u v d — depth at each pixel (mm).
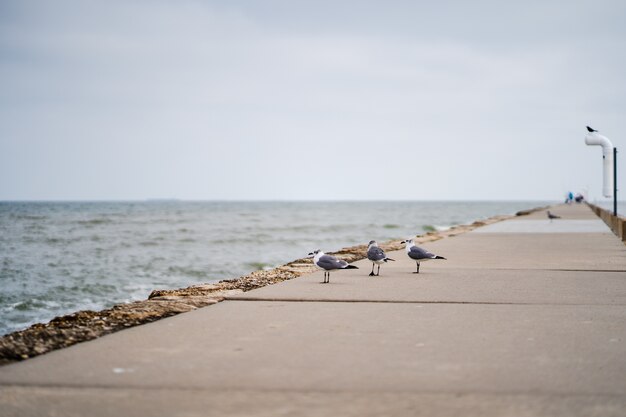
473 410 4680
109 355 6355
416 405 4801
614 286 11422
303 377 5551
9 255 34812
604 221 41219
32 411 4703
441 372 5691
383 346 6703
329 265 12109
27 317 16703
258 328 7680
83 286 22172
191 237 53281
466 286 11461
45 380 5492
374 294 10469
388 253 19266
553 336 7195
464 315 8539
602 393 5078
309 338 7105
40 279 24047
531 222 41469
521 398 4961
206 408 4754
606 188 35000
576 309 9016
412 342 6895
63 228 69625
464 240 24375
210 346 6727
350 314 8633
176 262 30562
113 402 4898
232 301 9859
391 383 5367
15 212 148250
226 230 66938
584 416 4559
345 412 4652
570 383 5352
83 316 8766
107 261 31266
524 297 10117
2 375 5641
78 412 4680
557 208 79188
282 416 4578
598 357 6227
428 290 10945
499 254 18266
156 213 149500
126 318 8453
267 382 5414
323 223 89250
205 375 5625
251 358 6207
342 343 6844
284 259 32250
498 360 6109
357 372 5699
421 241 25031
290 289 11125
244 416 4582
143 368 5863
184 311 9078
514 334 7305
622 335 7246
